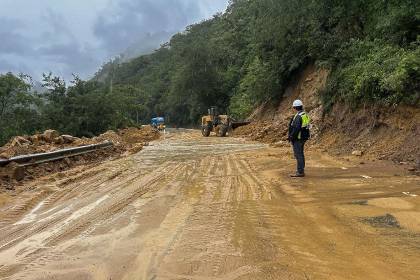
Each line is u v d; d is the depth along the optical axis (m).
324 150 15.55
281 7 28.20
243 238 5.45
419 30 15.42
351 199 7.56
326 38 21.77
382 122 13.78
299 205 7.30
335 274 4.27
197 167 12.67
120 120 39.16
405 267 4.45
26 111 33.22
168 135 37.62
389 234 5.56
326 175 10.24
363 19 19.78
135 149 19.33
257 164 13.00
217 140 26.70
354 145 14.49
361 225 6.00
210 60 64.06
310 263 4.57
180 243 5.27
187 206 7.32
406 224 5.96
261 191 8.60
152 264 4.57
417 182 8.75
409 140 12.04
